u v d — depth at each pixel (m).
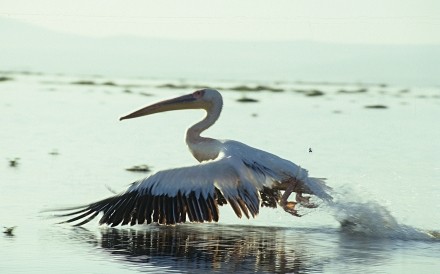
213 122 13.78
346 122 32.91
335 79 133.12
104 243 11.84
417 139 27.03
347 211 12.97
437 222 13.70
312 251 11.72
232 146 12.84
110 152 21.44
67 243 11.77
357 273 10.59
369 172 18.89
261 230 13.03
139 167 18.33
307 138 26.11
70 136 25.16
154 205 11.83
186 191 11.86
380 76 140.50
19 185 15.81
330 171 18.91
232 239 12.35
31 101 39.78
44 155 20.36
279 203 12.62
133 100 42.91
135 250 11.50
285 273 10.52
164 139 25.11
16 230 12.41
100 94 48.22
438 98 55.81
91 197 14.71
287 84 89.50
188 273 10.41
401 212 14.41
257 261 11.09
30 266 10.57
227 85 72.44
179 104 14.02
